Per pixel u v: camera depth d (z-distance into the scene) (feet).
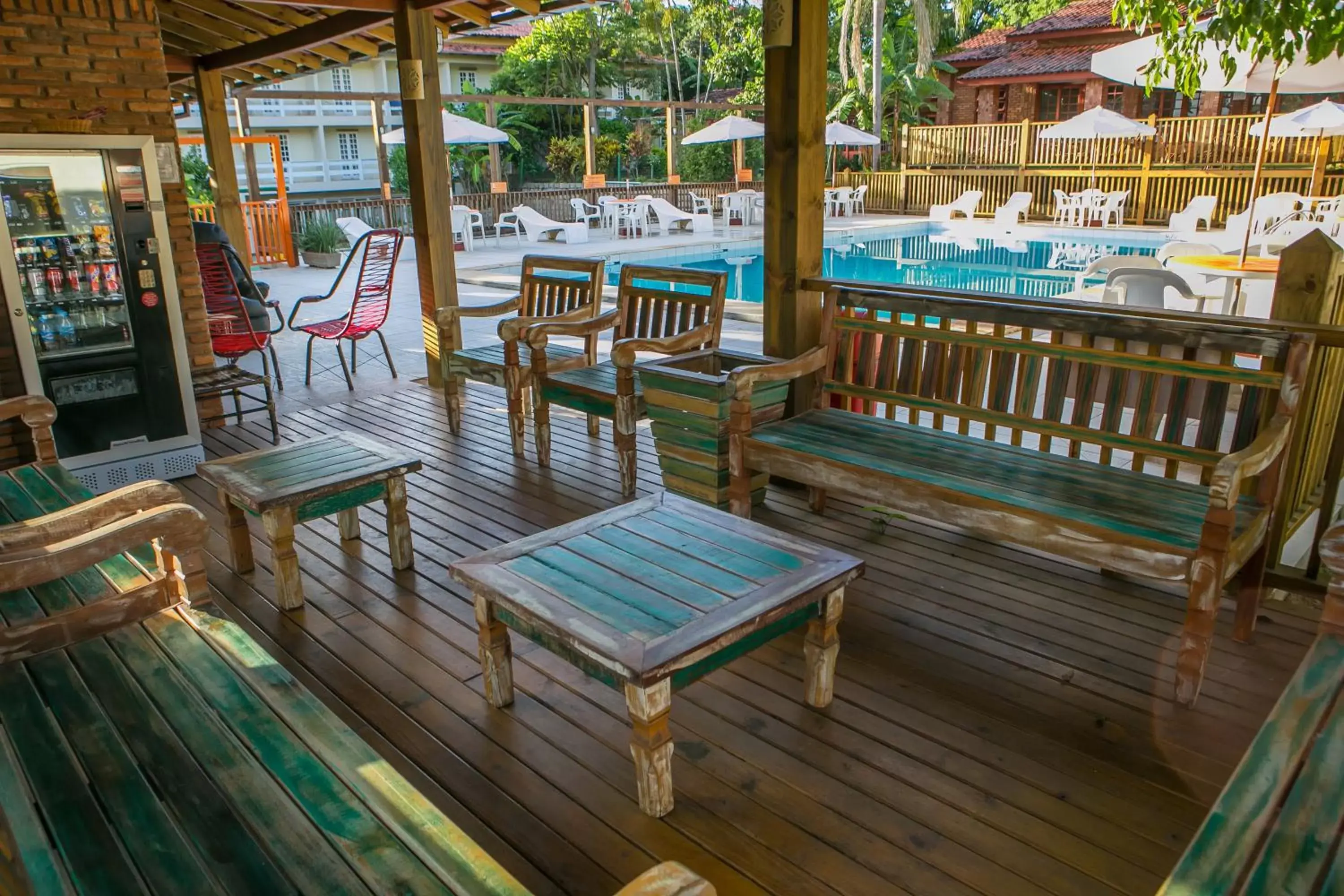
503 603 7.26
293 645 9.49
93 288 14.38
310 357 21.02
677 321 14.84
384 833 4.90
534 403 14.76
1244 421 9.11
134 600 7.36
